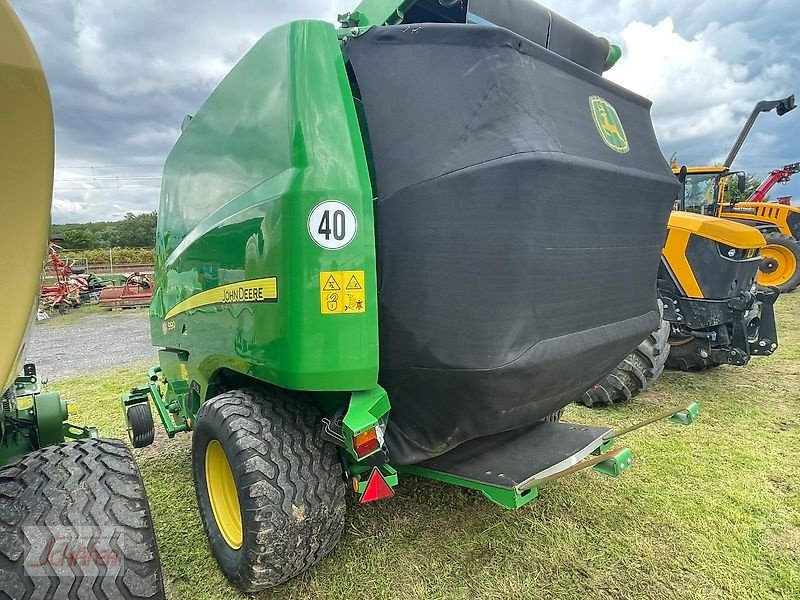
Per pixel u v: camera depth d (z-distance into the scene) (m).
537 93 2.01
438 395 2.16
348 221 2.05
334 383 2.08
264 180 2.34
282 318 2.12
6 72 0.77
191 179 3.44
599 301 2.33
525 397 2.18
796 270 11.64
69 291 18.92
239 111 2.69
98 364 8.91
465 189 1.94
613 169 2.23
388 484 2.39
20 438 2.95
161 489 3.72
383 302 2.14
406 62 2.15
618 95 2.53
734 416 4.81
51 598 1.31
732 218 12.03
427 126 2.07
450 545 2.82
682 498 3.31
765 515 3.12
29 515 1.42
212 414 2.51
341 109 2.14
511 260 1.93
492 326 1.95
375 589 2.50
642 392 5.49
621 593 2.46
